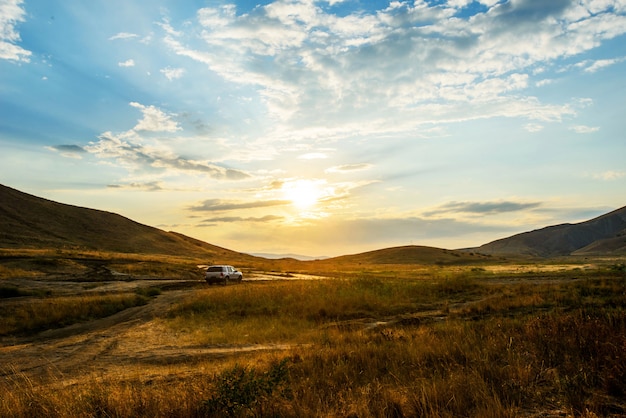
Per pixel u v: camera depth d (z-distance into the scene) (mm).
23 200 138000
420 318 17703
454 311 19375
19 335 18734
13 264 48469
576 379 5992
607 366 6344
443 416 4934
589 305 15969
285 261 177875
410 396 5734
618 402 5258
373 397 5777
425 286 30016
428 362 8141
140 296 29328
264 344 14430
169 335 17391
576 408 5086
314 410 5531
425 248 190500
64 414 5777
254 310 23062
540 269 64312
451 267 103500
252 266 98938
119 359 12844
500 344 8695
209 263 98125
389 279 41344
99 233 137125
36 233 114125
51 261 52156
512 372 6605
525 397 5598
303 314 21281
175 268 62688
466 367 6926
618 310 12953
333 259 195250
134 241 140875
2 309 21625
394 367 7695
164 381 8383
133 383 8266
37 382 9703
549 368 6844
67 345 15672
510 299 19578
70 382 9320
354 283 31438
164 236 165000
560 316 10812
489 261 153500
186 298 29688
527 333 9281
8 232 106312
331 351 9578
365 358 8641
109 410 5926
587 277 34438
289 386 6539
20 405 6211
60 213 141125
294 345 13375
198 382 7441
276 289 28906
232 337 15945
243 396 5688
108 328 19766
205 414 5527
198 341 15484
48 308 22250
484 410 4848
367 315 21000
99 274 50375
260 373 7836
